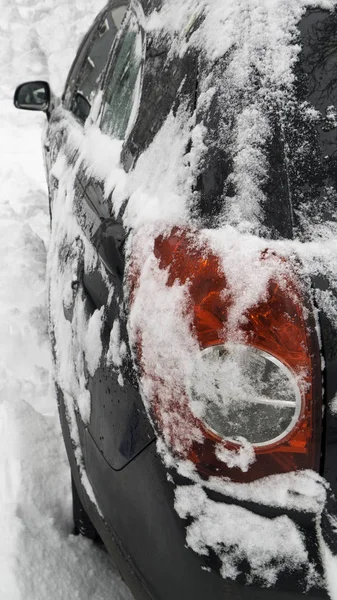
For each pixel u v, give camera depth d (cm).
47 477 253
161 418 154
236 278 145
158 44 215
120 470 171
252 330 142
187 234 156
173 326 151
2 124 811
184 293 150
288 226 147
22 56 894
